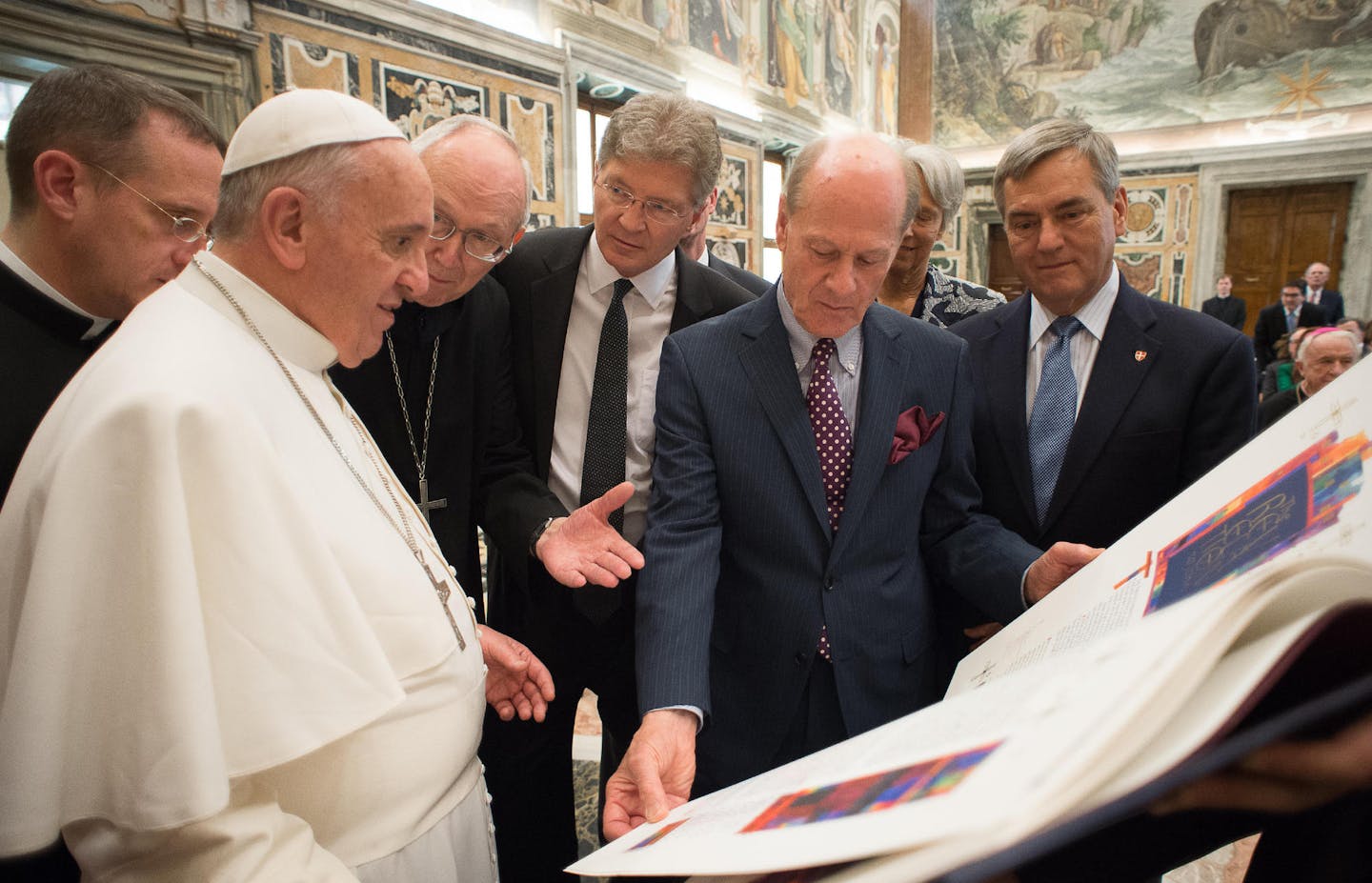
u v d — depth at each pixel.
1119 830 0.58
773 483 1.31
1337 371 3.74
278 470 0.86
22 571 0.81
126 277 1.27
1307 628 0.41
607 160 1.70
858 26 13.31
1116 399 1.54
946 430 1.41
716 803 0.71
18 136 1.24
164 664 0.74
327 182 0.93
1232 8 12.44
